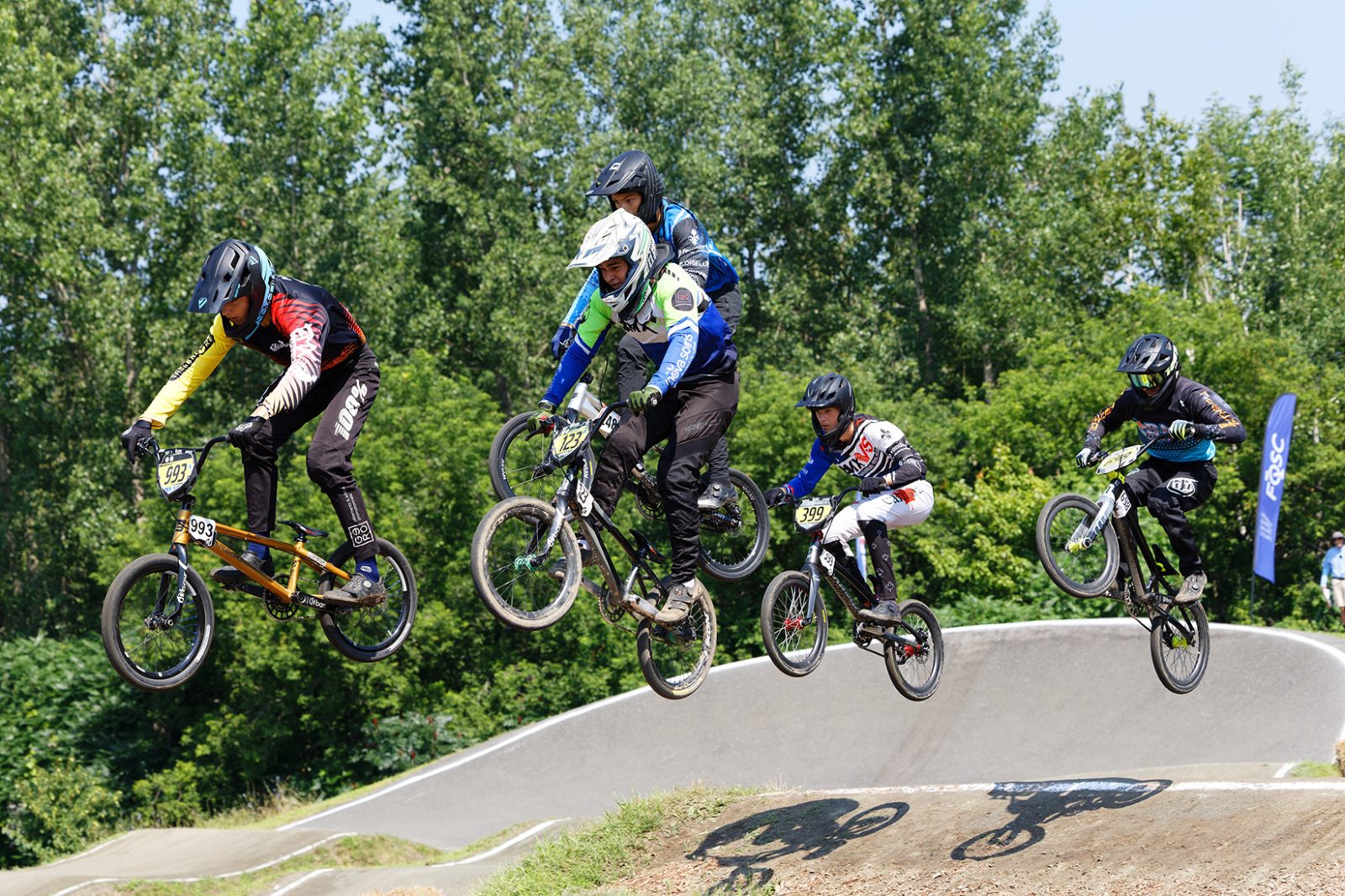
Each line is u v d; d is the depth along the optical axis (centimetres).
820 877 1152
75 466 3459
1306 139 4888
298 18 3766
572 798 1978
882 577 959
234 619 2908
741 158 4506
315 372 696
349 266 3694
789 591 973
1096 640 2023
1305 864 856
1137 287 3788
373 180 3816
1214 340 3478
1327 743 1380
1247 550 3572
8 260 3381
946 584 3173
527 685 3123
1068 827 1091
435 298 4078
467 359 4462
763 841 1312
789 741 2025
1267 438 2523
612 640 3170
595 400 777
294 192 3684
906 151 4519
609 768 2062
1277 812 966
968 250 4422
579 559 741
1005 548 2966
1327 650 1667
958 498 3231
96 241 3381
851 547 985
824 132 4534
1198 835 973
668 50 4469
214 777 2972
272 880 1652
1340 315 4125
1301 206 4503
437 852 1797
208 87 3800
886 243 4806
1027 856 1045
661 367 689
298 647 2867
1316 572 3494
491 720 3052
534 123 4100
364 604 751
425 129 4222
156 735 3152
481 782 2095
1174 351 912
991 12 4478
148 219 3650
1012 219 4512
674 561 755
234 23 4297
